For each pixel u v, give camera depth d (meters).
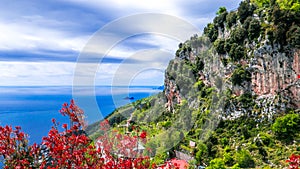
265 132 41.22
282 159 34.69
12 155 10.02
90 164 10.30
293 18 45.53
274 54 45.91
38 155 10.36
